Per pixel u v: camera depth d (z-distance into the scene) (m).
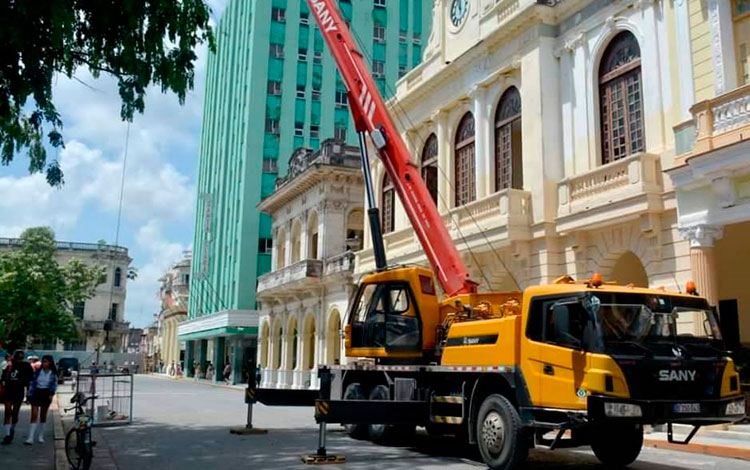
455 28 24.31
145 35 10.31
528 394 9.64
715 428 13.79
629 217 15.85
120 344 73.19
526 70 19.78
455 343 11.57
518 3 20.56
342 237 35.69
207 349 57.22
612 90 17.73
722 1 14.62
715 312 9.78
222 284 51.22
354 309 14.52
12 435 13.52
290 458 11.48
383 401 11.56
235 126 51.72
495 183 21.41
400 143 14.94
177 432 15.71
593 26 18.14
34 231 40.50
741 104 13.32
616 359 8.67
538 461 11.46
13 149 11.43
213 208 56.59
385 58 50.03
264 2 49.22
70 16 9.18
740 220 13.34
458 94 23.39
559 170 18.80
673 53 15.79
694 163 13.87
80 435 9.90
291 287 37.00
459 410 11.35
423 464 10.80
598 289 9.32
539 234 18.48
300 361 37.28
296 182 37.78
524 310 10.08
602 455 10.91
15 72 9.77
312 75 49.78
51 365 13.70
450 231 21.81
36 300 38.78
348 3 49.78
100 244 68.81
